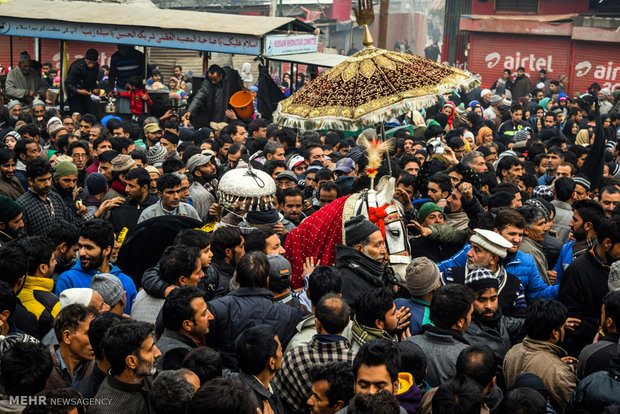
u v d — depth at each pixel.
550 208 7.18
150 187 8.17
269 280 5.22
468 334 4.97
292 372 4.31
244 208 6.41
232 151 9.82
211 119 14.89
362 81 5.79
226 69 15.00
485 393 4.08
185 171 8.83
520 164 9.46
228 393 3.20
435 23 53.88
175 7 37.44
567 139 16.58
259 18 15.27
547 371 4.50
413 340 4.68
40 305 4.99
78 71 15.34
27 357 3.61
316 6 39.47
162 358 4.19
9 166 7.70
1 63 24.89
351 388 3.83
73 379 4.29
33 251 5.07
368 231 5.33
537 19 28.11
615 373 4.05
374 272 5.27
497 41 28.86
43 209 7.11
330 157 11.03
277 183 8.37
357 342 4.66
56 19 14.98
